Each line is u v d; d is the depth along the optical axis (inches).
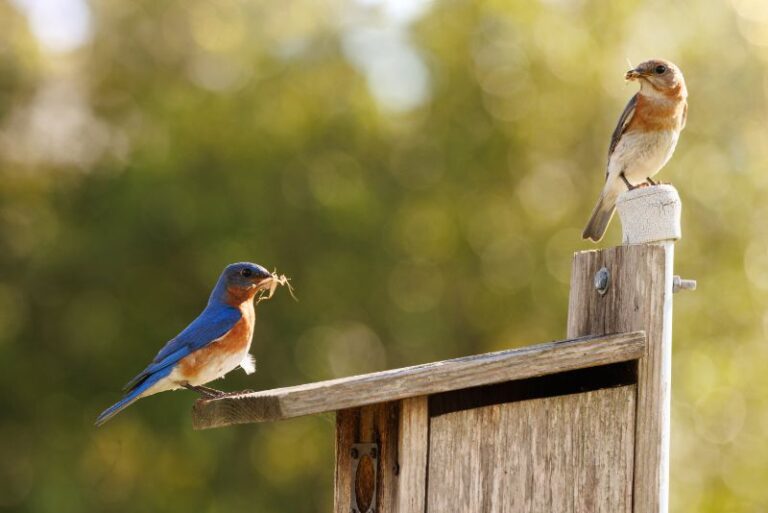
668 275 239.0
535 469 230.2
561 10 765.3
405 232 768.3
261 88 766.5
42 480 783.1
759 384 740.7
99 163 785.6
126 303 770.2
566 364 228.8
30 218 793.6
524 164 764.0
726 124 752.3
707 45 751.7
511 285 761.0
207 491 778.8
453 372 219.5
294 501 783.1
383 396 214.8
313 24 783.1
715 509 737.0
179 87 779.4
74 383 785.6
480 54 751.7
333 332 768.3
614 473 234.5
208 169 754.8
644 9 755.4
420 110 770.2
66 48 799.1
